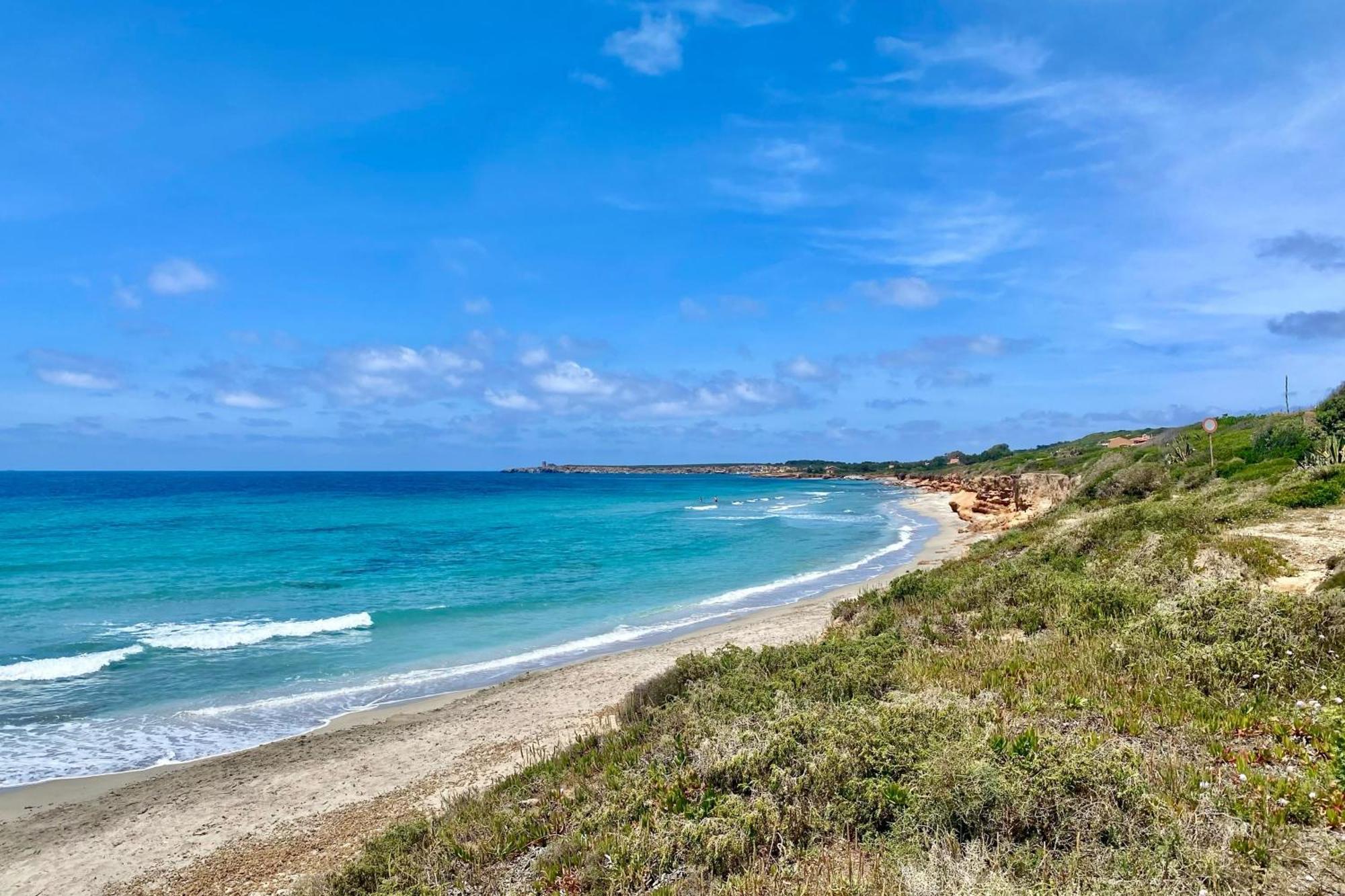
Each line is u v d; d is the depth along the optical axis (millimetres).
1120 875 4473
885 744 6648
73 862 9492
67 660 19062
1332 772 5336
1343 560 11180
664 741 8711
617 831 6410
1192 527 15930
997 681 8781
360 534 52219
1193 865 4422
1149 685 7848
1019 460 100812
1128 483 30688
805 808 6094
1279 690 7391
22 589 29500
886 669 10352
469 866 6723
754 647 17844
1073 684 8211
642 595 29188
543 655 20062
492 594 29406
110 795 11469
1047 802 5309
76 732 14312
